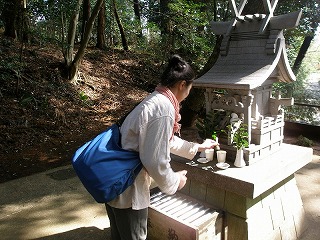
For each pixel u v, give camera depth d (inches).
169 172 53.7
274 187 80.7
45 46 300.2
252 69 74.6
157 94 55.2
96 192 52.4
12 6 274.4
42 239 85.3
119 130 57.1
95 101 262.7
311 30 231.3
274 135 83.6
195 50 308.0
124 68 347.3
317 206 101.3
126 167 53.2
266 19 73.7
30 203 107.4
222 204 75.2
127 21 421.1
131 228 57.7
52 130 198.5
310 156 88.8
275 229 78.7
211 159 79.3
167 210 75.9
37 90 233.1
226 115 78.4
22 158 158.2
